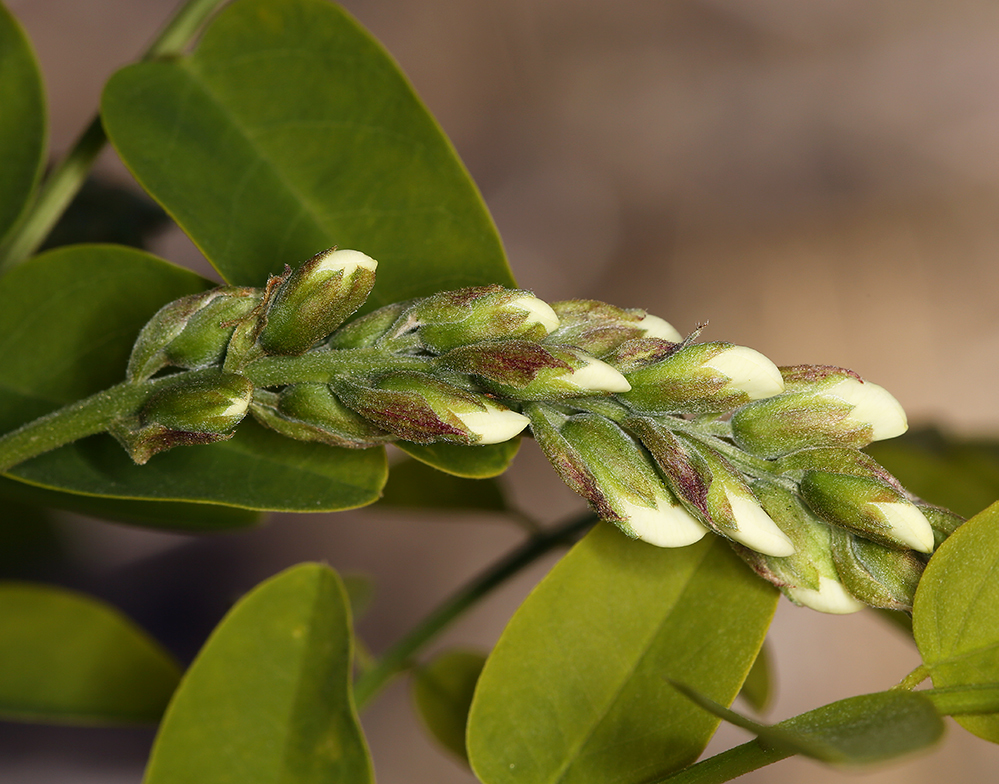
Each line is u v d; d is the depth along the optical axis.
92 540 0.28
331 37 0.18
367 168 0.17
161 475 0.16
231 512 0.18
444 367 0.16
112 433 0.16
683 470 0.16
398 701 0.34
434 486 0.20
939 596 0.16
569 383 0.15
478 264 0.17
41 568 0.26
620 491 0.16
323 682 0.17
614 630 0.16
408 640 0.18
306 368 0.16
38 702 0.19
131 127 0.17
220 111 0.17
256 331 0.16
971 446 0.20
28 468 0.16
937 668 0.16
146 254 0.17
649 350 0.16
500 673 0.16
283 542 0.32
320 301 0.16
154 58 0.18
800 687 0.36
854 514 0.16
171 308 0.16
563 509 0.36
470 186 0.17
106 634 0.19
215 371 0.16
